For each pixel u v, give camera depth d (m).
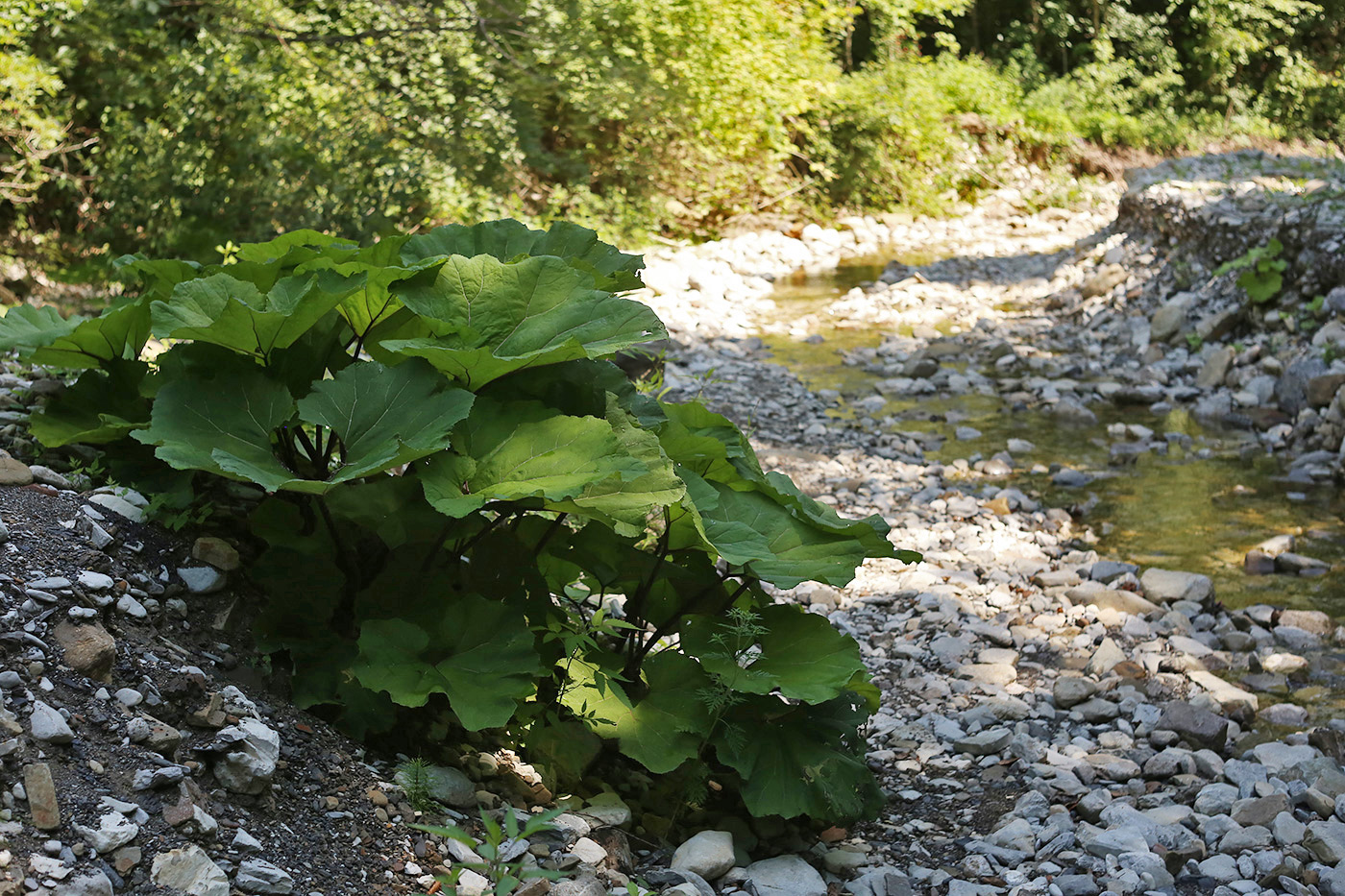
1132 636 4.69
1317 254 8.61
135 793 2.20
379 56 10.95
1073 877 2.90
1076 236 15.52
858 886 2.88
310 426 3.28
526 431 2.76
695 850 2.80
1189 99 24.22
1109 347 9.67
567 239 3.42
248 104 10.07
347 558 2.94
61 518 2.78
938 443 7.45
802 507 3.24
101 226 9.85
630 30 13.73
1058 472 6.74
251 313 2.70
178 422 2.66
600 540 3.14
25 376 3.80
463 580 3.00
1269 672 4.41
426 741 2.92
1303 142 24.38
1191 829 3.24
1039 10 24.36
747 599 3.28
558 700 3.03
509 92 12.04
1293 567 5.35
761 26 15.02
